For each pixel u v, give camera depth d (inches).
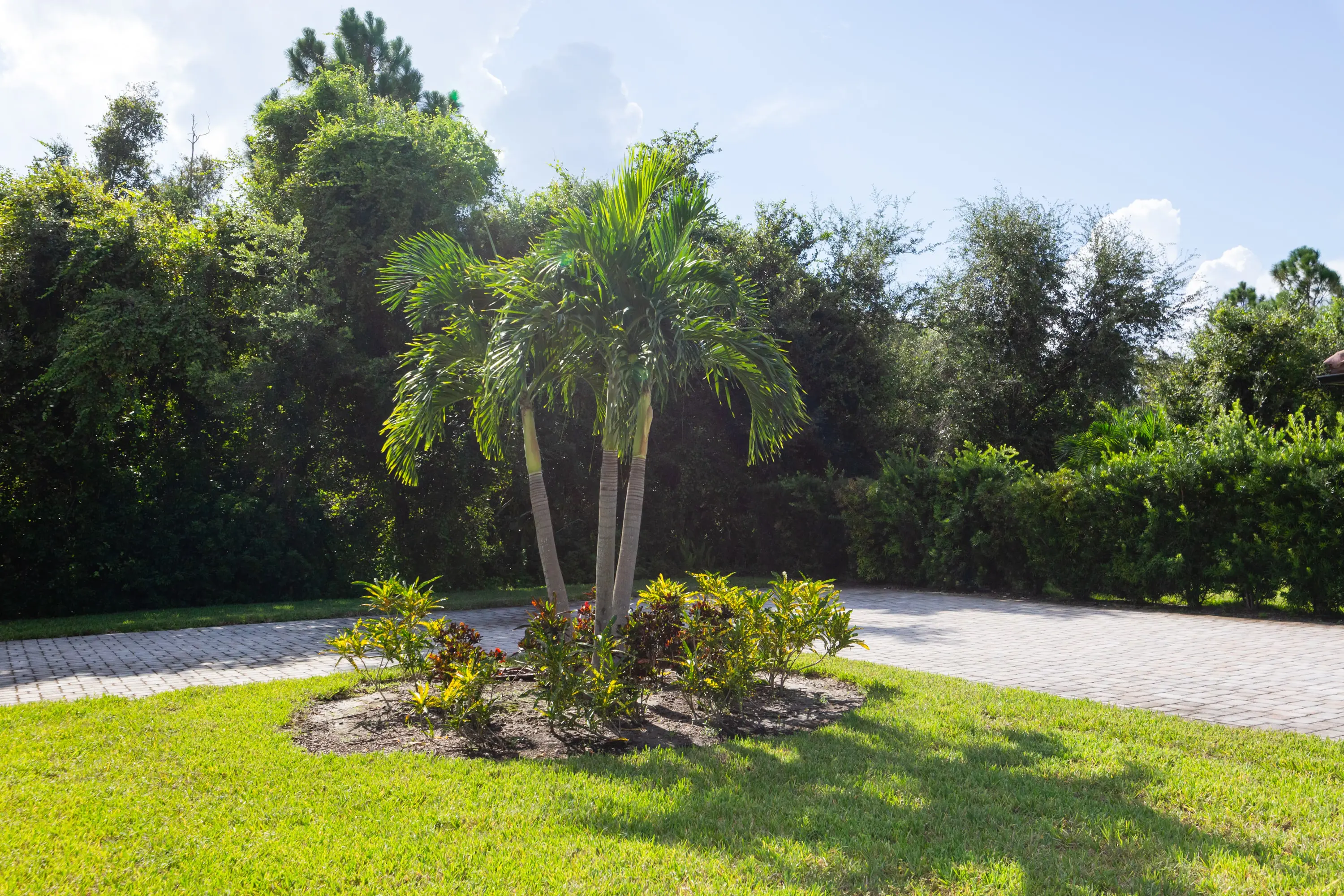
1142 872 133.6
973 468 610.9
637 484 276.4
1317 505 438.3
